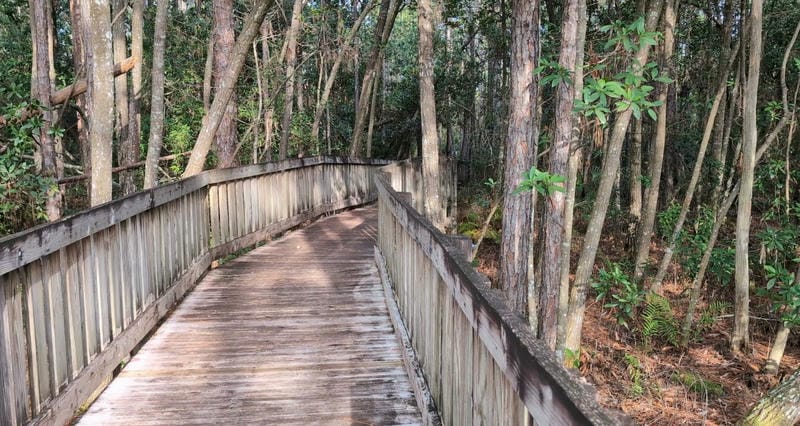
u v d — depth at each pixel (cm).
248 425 301
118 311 374
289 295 555
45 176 720
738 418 496
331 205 1198
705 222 812
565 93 496
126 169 1088
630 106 386
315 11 1536
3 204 575
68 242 294
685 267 802
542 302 527
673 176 1284
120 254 380
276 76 1464
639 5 676
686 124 1271
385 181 605
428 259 311
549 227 519
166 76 1534
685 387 555
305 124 1783
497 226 1226
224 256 689
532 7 541
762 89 1067
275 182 877
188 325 466
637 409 516
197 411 317
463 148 2369
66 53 1817
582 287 574
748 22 732
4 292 234
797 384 442
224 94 685
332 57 1980
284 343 423
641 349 644
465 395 225
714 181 909
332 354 401
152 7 1694
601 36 721
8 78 964
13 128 613
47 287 276
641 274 789
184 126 1366
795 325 609
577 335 584
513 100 555
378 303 527
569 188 515
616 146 543
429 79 771
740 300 632
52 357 279
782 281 637
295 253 768
